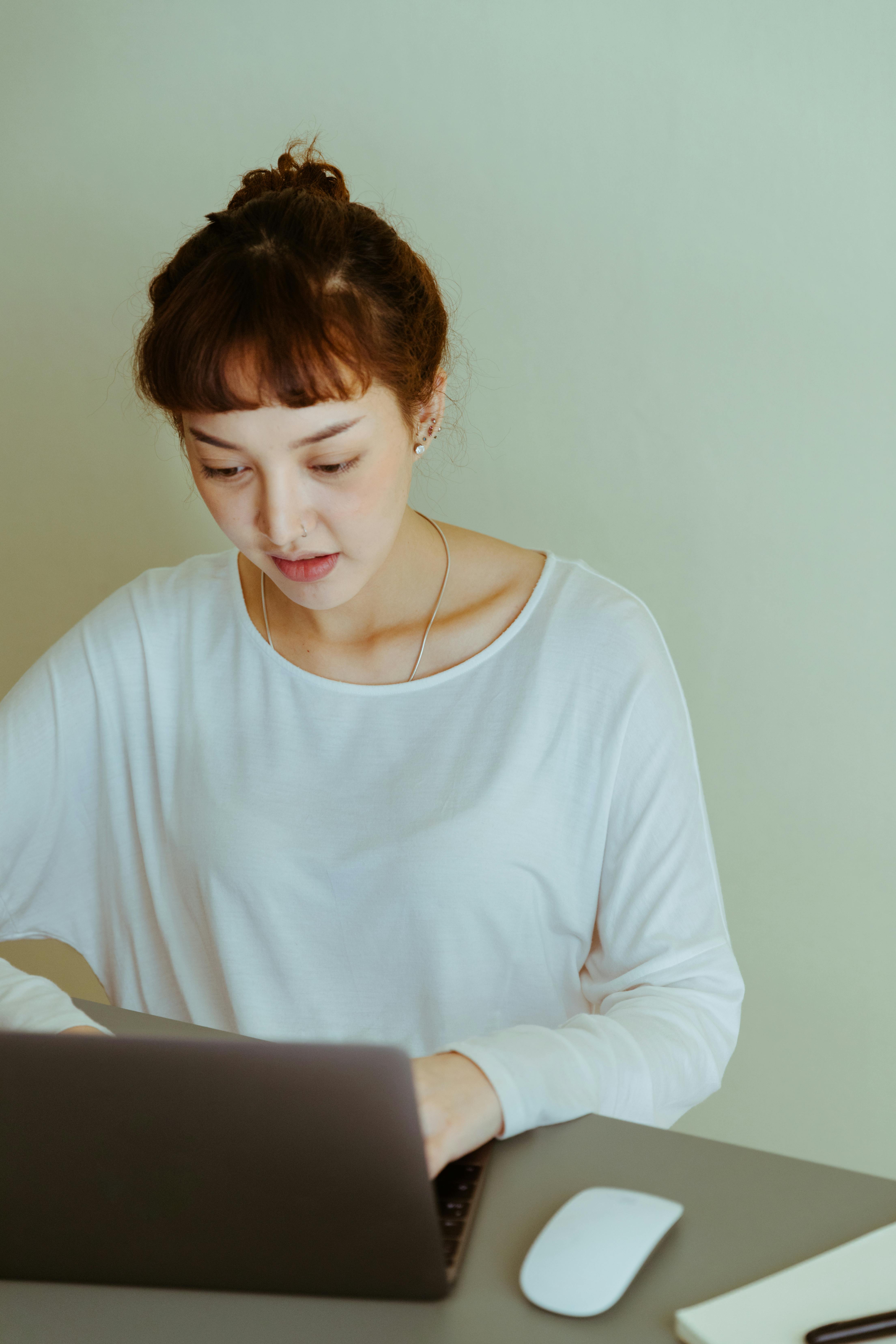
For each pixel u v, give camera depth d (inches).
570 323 65.9
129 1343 23.7
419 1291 24.3
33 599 84.6
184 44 72.1
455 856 44.3
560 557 49.8
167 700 50.8
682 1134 30.2
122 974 53.7
